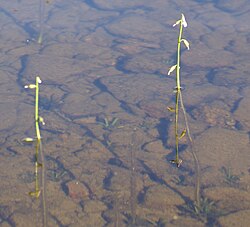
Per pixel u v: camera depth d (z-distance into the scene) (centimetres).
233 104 851
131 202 621
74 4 1384
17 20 1278
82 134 780
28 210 608
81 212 605
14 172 682
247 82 932
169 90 909
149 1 1388
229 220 581
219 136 739
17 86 948
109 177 672
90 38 1161
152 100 876
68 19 1282
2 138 775
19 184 655
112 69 1008
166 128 786
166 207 611
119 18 1276
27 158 715
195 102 864
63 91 925
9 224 588
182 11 1315
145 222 588
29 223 588
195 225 580
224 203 615
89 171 685
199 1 1377
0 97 905
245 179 657
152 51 1085
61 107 869
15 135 782
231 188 634
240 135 743
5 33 1195
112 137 767
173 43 1122
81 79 969
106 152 729
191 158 701
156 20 1259
